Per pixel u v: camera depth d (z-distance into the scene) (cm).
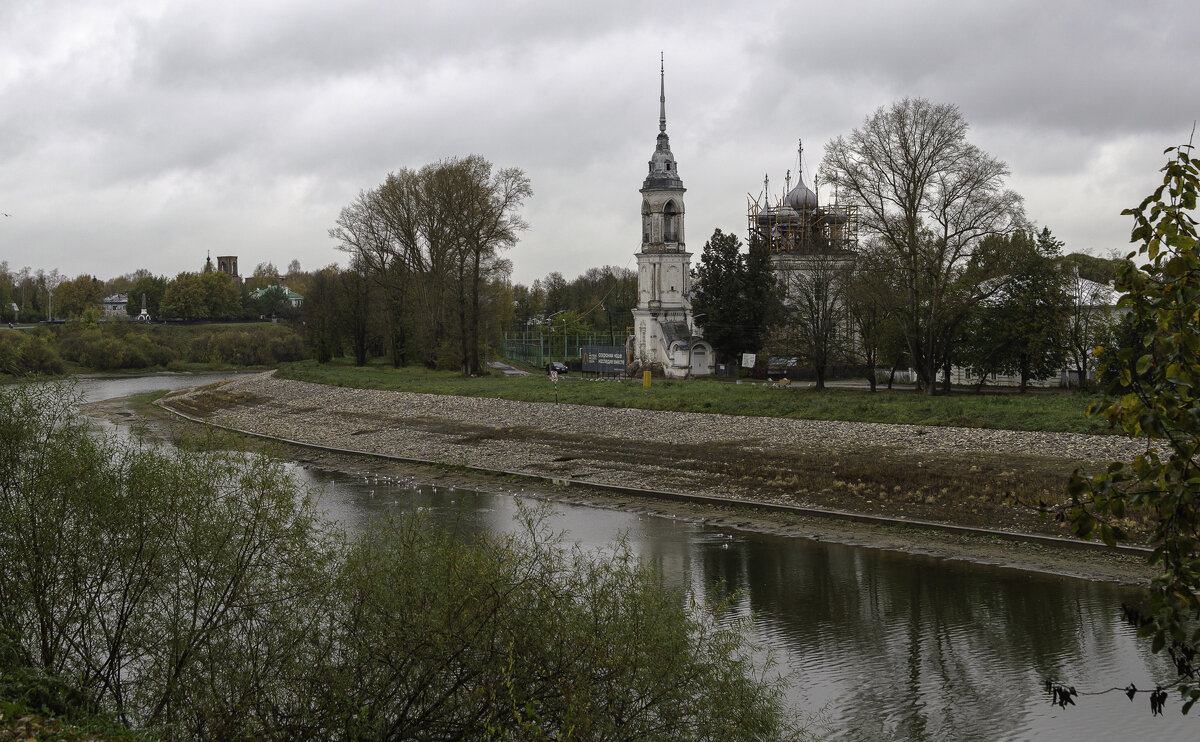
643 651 1764
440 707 1777
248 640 1880
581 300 19938
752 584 3331
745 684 1859
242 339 17450
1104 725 2248
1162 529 891
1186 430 877
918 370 7181
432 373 10900
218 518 1969
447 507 4662
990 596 3152
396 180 10362
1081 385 7312
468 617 1781
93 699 1841
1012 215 6419
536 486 5222
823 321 7956
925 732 2231
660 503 4697
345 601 1889
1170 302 895
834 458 4981
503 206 9750
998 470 4428
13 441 2058
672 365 10738
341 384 9988
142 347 16450
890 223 6956
